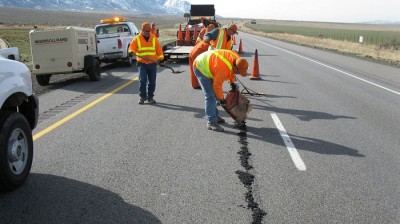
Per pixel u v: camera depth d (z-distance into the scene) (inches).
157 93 417.1
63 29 466.6
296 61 804.6
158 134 258.5
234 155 218.1
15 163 169.3
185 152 222.2
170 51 725.9
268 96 403.5
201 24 954.7
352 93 436.5
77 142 239.0
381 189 175.8
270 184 178.7
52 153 218.1
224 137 253.3
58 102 364.5
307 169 198.5
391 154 225.6
